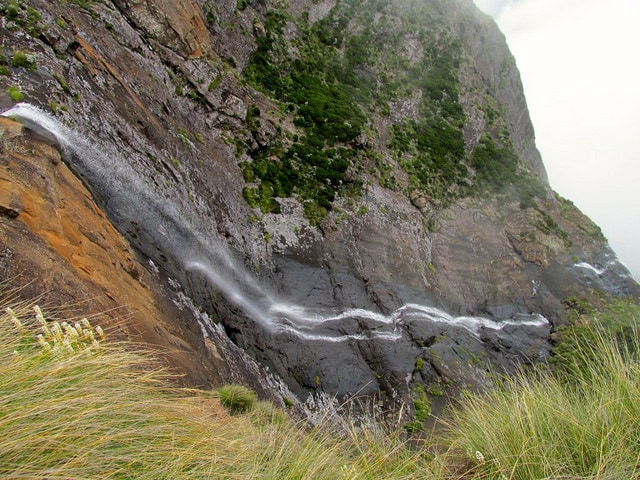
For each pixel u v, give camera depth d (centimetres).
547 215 3838
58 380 252
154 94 1967
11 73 1193
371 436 399
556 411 379
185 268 1535
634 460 310
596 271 3709
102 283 870
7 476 181
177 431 288
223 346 1356
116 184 1353
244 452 300
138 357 412
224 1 2969
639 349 402
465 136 4109
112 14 1986
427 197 3288
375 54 4116
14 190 803
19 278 672
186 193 1780
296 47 3509
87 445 221
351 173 2845
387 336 2294
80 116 1333
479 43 5128
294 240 2411
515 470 336
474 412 428
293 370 1903
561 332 3022
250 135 2555
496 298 3158
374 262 2611
